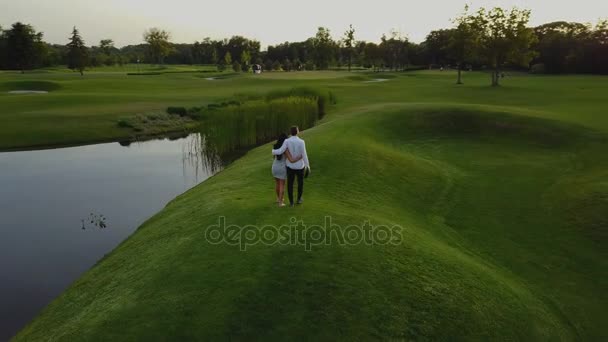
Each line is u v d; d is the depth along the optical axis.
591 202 16.56
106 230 16.36
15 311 10.84
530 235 14.43
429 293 8.73
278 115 31.23
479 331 8.05
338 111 39.12
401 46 146.88
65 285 12.18
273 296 8.14
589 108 38.41
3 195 20.66
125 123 37.72
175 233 11.55
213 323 7.48
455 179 20.25
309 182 16.00
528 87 62.47
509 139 27.94
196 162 27.47
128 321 7.67
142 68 160.38
